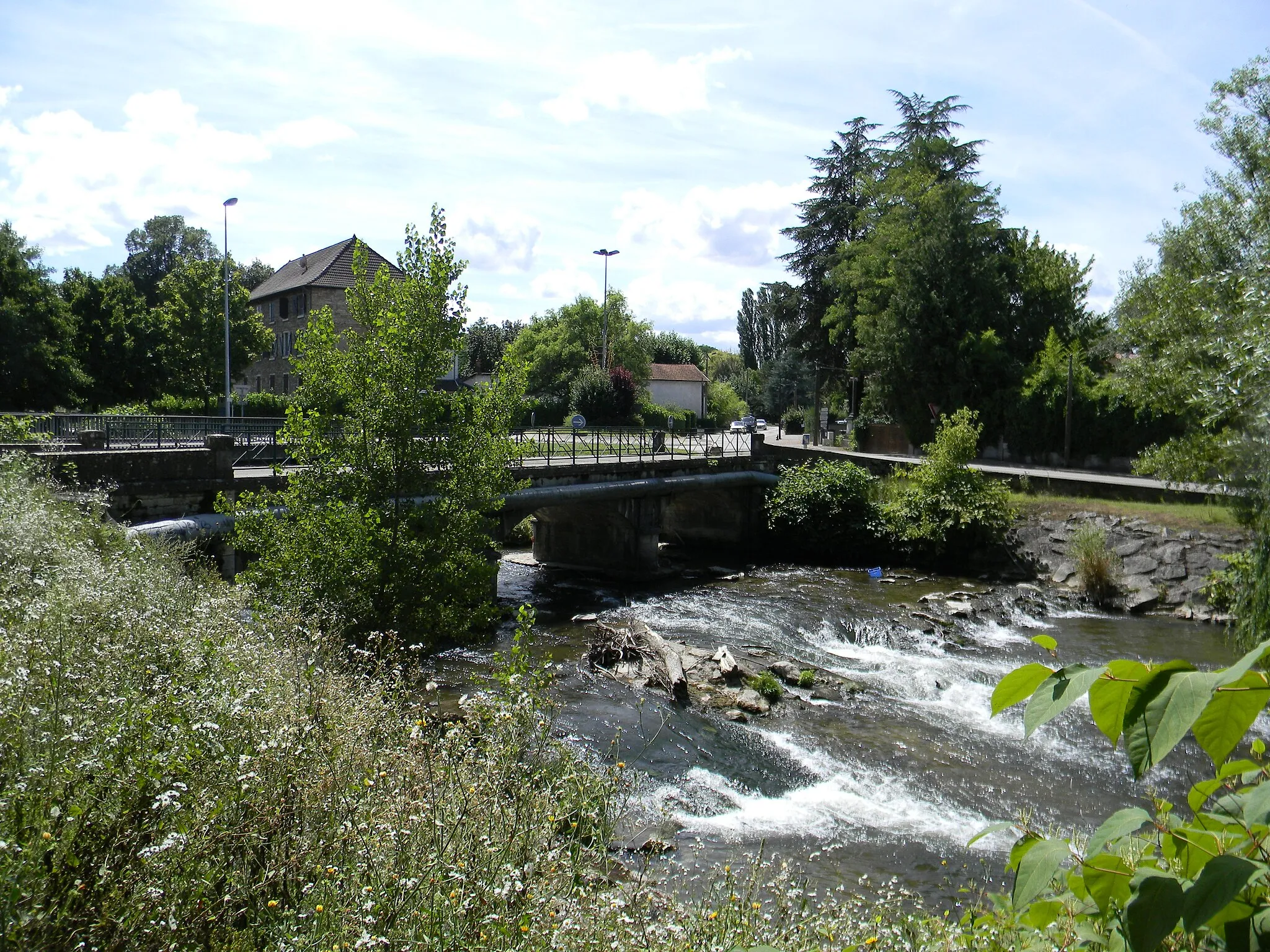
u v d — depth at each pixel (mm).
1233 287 16406
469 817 4121
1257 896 1668
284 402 30250
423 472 11961
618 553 26188
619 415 57500
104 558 9648
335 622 10227
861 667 15688
